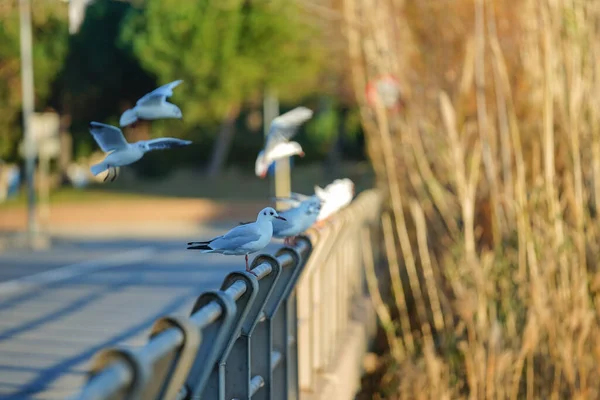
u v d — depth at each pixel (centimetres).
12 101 4756
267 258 529
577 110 1077
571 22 1088
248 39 4356
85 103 5462
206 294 404
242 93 4594
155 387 326
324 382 845
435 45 1343
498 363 972
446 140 1230
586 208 1070
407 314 1306
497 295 1075
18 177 4894
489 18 1165
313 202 708
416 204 1195
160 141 578
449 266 1144
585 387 952
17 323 1416
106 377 276
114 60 5269
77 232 3397
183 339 340
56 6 3231
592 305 1016
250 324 525
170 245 2848
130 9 4950
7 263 2328
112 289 1811
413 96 1316
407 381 1075
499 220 1107
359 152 5897
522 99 1205
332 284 975
